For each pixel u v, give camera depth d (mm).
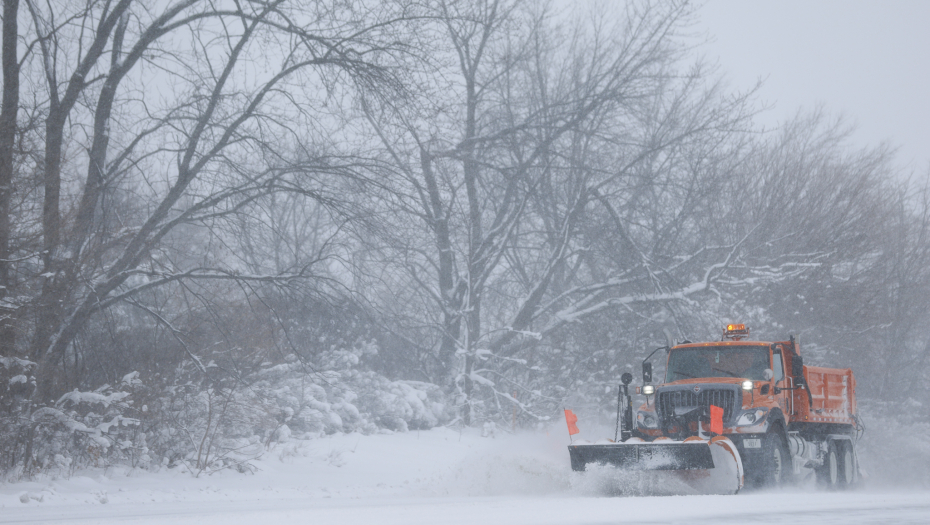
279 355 56438
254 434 52281
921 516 21531
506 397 79812
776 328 82562
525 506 23781
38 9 46656
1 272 40156
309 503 28828
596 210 82625
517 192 80312
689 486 33688
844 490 45969
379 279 56031
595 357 88375
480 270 83312
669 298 78438
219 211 50094
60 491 34125
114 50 49469
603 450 34250
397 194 51281
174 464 43594
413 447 61531
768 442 36094
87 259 44719
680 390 37250
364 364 75062
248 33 49562
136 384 43906
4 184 40812
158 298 54875
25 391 40188
